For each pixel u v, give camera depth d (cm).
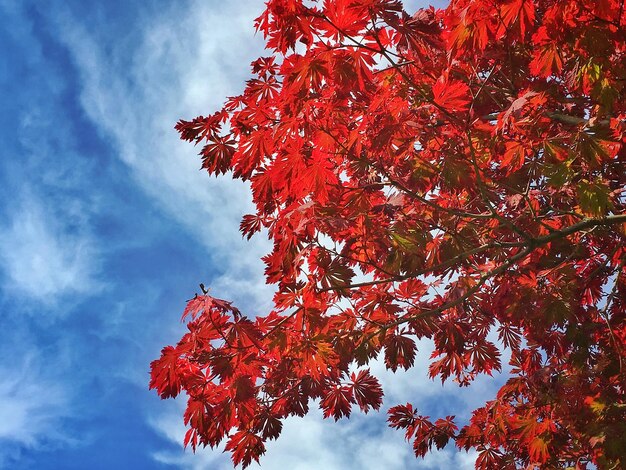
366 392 674
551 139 512
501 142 533
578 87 470
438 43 427
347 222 520
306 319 596
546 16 420
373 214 547
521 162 531
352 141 512
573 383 694
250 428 661
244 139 514
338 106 491
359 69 450
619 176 580
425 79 527
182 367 575
